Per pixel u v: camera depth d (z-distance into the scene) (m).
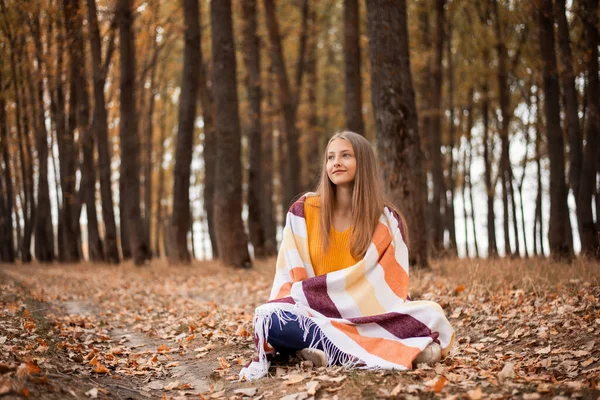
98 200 32.12
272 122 22.45
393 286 3.81
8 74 16.39
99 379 3.69
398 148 8.75
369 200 3.88
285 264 3.98
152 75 23.34
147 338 5.50
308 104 20.53
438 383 2.99
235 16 20.19
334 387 3.25
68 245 20.48
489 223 15.51
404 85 8.87
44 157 20.61
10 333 4.49
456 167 22.59
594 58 9.64
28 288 9.07
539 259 9.97
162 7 20.91
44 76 17.09
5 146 19.92
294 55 22.33
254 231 16.95
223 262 13.09
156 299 8.45
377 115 8.88
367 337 3.68
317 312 3.72
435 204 15.70
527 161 17.34
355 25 14.00
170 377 4.01
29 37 16.20
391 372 3.38
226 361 4.35
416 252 8.76
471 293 6.39
